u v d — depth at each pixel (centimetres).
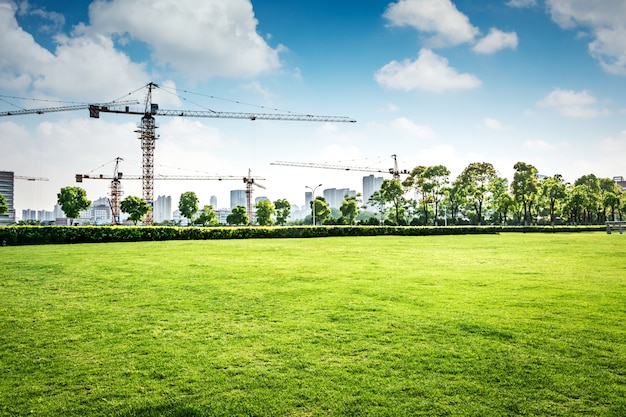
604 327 613
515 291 880
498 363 481
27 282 1009
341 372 459
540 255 1647
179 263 1373
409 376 448
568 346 534
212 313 710
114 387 432
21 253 1742
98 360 503
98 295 859
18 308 752
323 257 1589
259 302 787
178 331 611
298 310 725
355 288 920
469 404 391
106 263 1368
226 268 1247
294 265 1324
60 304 782
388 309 726
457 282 994
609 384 427
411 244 2394
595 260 1441
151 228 2816
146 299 820
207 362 492
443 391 415
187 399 405
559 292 867
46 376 459
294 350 527
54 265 1315
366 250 1934
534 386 425
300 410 382
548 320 652
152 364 488
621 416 368
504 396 406
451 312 704
